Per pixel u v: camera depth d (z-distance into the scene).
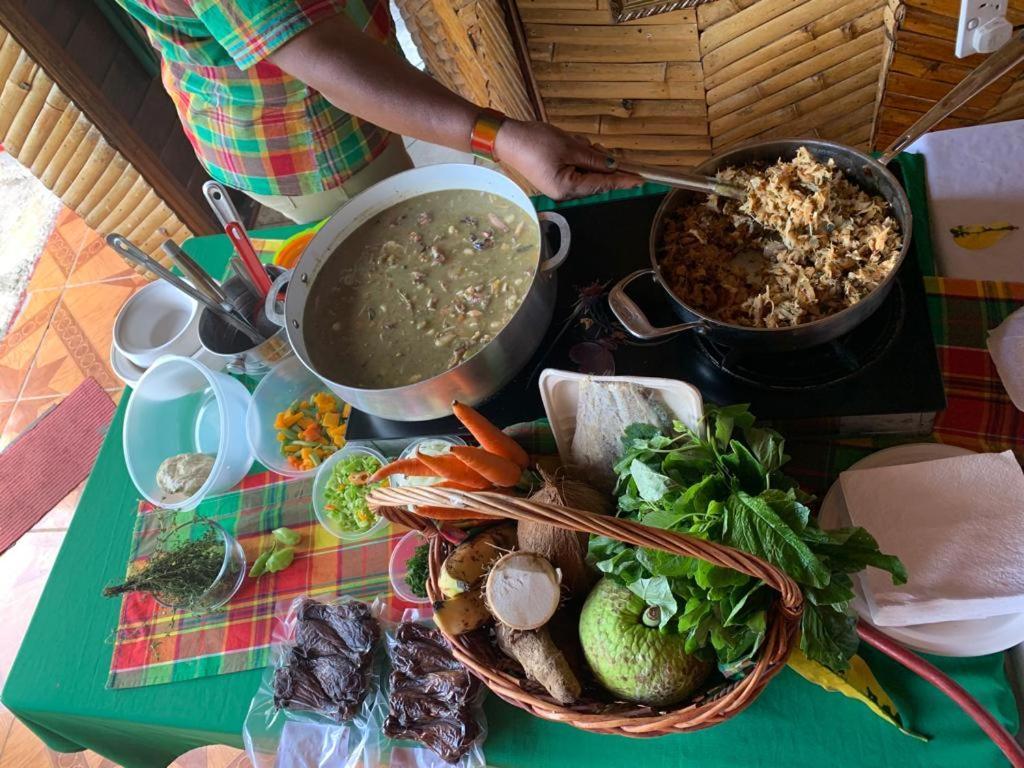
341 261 1.16
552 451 1.00
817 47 1.61
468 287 1.07
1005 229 1.03
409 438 1.05
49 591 1.16
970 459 0.82
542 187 0.98
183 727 1.00
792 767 0.78
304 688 0.92
